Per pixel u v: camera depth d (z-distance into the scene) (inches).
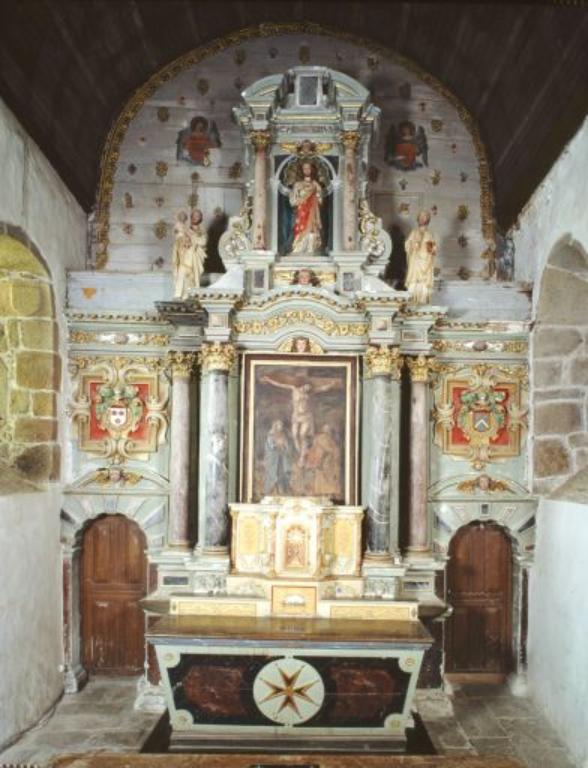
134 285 370.6
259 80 366.6
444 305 374.0
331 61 400.8
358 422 362.3
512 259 394.9
